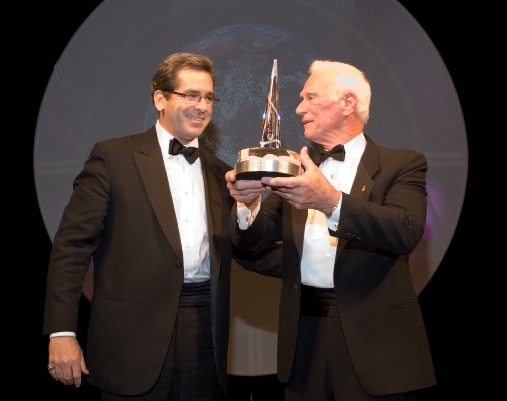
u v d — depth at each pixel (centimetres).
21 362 287
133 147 206
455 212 273
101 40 268
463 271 301
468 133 298
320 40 273
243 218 199
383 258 190
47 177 264
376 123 272
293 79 272
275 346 273
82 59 266
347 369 187
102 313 193
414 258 275
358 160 206
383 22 274
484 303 300
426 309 303
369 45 273
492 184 298
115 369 188
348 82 207
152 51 269
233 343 272
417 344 186
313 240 197
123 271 193
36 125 270
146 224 196
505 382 298
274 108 193
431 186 273
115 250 196
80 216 195
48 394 290
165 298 192
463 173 273
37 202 284
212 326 196
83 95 266
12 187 282
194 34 271
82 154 265
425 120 273
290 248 199
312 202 168
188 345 196
